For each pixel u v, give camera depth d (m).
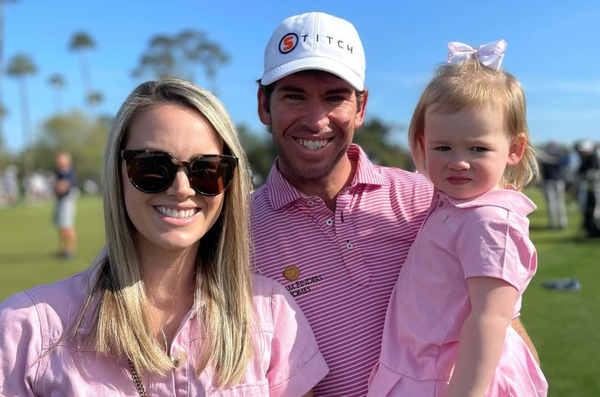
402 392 2.13
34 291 1.89
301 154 2.49
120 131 1.92
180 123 1.91
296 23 2.53
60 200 11.24
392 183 2.69
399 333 2.25
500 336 1.95
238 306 2.02
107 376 1.82
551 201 12.87
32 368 1.76
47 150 71.38
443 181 2.22
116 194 1.94
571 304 6.19
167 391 1.86
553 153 14.08
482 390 1.93
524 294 6.68
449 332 2.10
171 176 1.88
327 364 2.27
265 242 2.46
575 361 4.50
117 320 1.85
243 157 2.11
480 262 2.01
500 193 2.19
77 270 9.57
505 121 2.17
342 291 2.38
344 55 2.48
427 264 2.24
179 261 2.01
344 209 2.49
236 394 1.91
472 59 2.36
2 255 11.74
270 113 2.56
